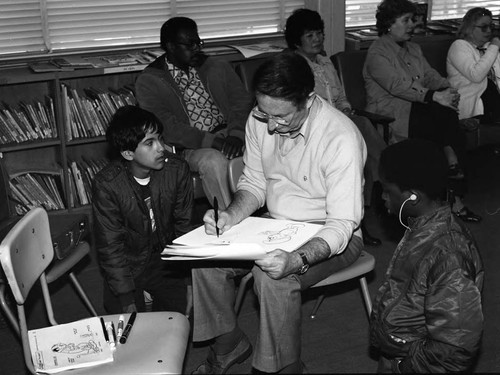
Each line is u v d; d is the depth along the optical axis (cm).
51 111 392
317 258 210
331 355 271
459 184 391
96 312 310
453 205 392
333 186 223
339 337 284
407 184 169
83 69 381
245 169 254
